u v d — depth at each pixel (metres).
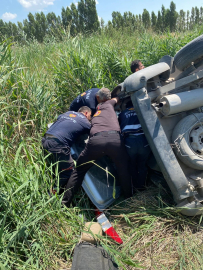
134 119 2.88
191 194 2.53
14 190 2.28
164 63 2.70
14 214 2.13
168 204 2.79
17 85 3.53
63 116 3.13
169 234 2.46
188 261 2.18
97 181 3.00
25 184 2.15
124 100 3.30
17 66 4.04
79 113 3.16
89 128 3.06
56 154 2.91
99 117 2.85
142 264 2.18
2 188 2.24
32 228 2.16
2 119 3.08
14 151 3.08
